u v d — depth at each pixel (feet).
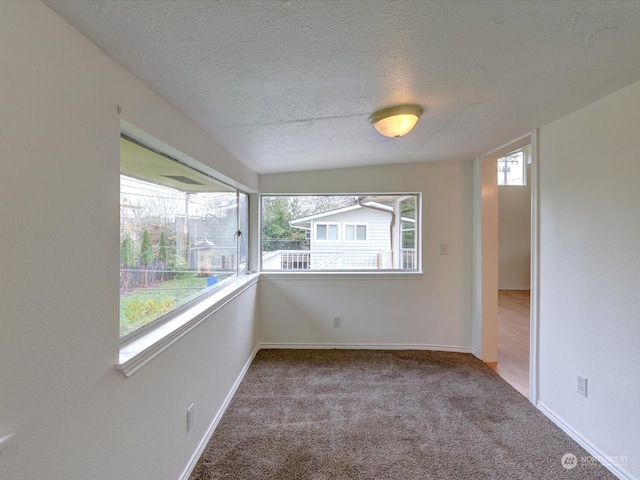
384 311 11.03
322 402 7.54
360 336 11.09
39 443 2.50
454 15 3.05
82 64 2.97
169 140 4.69
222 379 7.04
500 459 5.64
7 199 2.24
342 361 9.97
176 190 5.83
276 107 5.15
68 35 2.79
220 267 8.32
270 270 11.44
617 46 3.69
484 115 6.06
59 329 2.70
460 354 10.58
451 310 10.86
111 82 3.39
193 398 5.49
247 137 6.58
